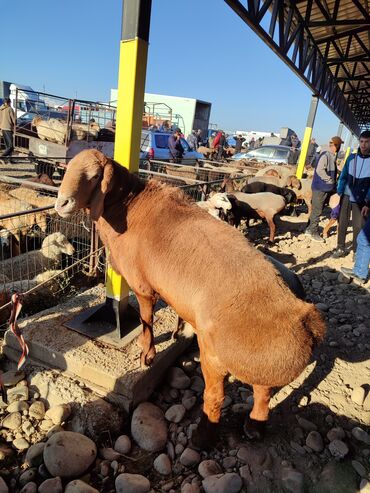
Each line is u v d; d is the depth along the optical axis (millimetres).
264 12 4773
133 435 2643
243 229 8531
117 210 2463
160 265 2254
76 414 2721
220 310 1945
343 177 6391
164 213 2371
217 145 19578
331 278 5805
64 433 2457
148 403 2877
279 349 1842
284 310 1908
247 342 1868
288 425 2824
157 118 25078
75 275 5109
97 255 4938
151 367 2930
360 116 26312
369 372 3547
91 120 13070
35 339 3162
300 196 10227
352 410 3025
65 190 2219
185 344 3461
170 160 11016
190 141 20906
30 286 4273
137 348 3168
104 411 2703
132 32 2635
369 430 2840
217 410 2404
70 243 5285
